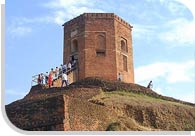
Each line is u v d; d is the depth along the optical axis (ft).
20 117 86.89
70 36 146.00
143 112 104.63
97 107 92.02
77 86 117.91
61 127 80.59
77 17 144.56
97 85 122.11
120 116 99.55
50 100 84.58
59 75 129.70
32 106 86.74
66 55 145.79
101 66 137.08
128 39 148.46
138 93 123.03
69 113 82.89
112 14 142.72
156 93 127.65
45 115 83.71
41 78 123.44
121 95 116.06
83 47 139.13
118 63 139.44
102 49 139.03
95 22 140.97
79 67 137.80
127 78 143.02
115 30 141.90
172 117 108.78
